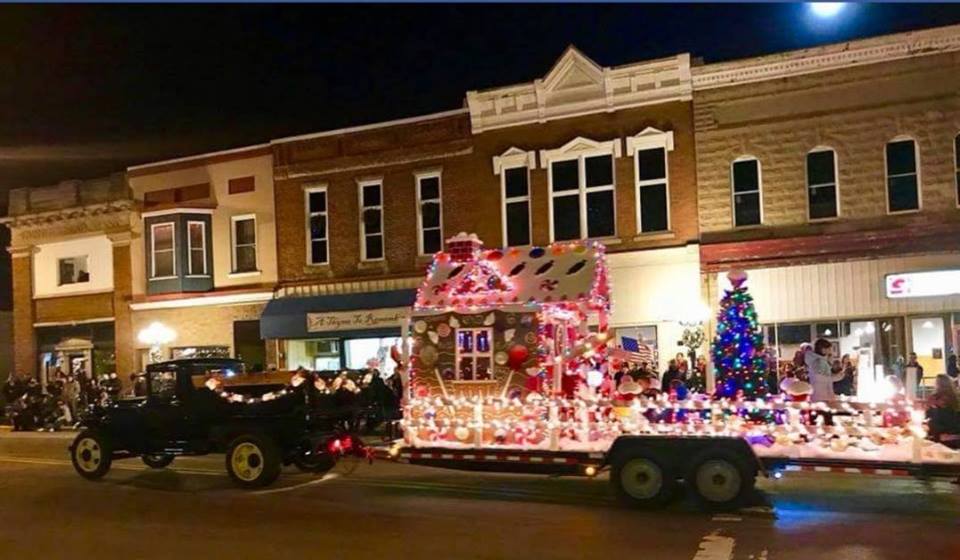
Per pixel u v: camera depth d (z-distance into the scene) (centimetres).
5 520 1201
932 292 2052
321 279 2759
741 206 2262
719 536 995
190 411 1534
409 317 1362
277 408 1481
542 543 980
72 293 3222
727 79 2258
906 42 2092
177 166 3009
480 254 1413
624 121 2366
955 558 873
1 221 3334
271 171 2864
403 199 2659
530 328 1295
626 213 2358
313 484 1476
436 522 1113
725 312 1255
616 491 1185
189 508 1268
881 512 1121
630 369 1648
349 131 2731
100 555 971
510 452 1252
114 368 3128
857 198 2152
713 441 1141
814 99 2189
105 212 3127
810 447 1120
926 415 1119
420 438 1327
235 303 2905
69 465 1812
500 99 2508
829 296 2139
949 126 2077
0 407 3494
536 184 2469
